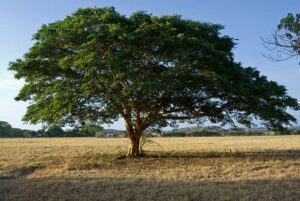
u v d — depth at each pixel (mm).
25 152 36156
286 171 20172
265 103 27078
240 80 25422
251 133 122250
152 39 22422
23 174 20906
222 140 67062
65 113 24172
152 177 18062
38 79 26234
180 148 40375
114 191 14367
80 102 24141
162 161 25516
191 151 34719
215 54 23688
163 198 13180
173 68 22984
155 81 22531
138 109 26828
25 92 26641
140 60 23734
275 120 27750
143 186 15234
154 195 13586
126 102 25453
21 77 25797
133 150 28641
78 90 23906
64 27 23719
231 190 14289
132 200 13141
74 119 27156
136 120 28500
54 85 24219
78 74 24703
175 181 16656
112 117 27797
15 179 18562
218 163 23922
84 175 19109
